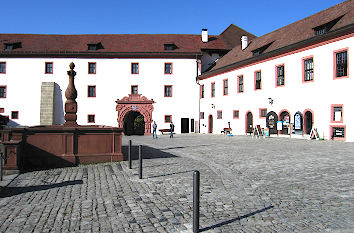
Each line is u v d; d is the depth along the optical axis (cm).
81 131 1125
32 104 3850
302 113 2320
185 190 692
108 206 583
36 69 3878
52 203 616
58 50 3941
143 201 611
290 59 2445
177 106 3956
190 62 3988
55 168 1059
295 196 625
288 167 967
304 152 1350
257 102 2850
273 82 2638
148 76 3941
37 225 491
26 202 630
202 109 3912
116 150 1174
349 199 592
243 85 3059
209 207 564
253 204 577
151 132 3919
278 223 475
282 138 2397
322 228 449
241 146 1747
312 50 2231
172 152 1495
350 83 1941
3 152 960
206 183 762
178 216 517
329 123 2091
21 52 3850
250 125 2975
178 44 4184
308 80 2280
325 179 773
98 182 809
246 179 802
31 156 1069
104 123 3881
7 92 3844
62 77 3881
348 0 2294
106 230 462
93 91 3912
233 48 3925
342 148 1495
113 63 3922
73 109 1247
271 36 3031
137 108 3909
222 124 3453
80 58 3897
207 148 1680
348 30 1938
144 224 482
